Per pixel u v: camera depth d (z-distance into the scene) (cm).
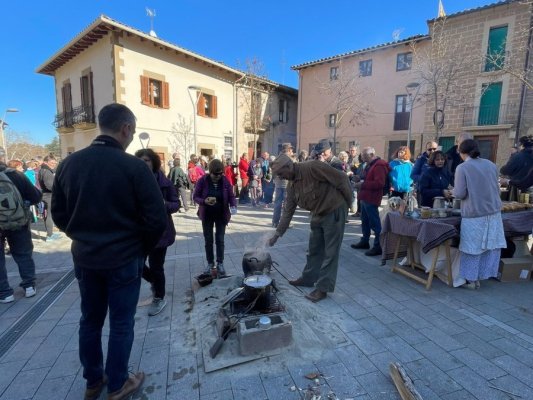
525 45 1378
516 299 344
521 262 392
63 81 1691
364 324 292
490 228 351
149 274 314
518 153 493
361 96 1975
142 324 298
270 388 214
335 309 322
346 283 390
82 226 182
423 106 1730
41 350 265
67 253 559
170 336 278
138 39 1345
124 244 187
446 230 336
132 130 197
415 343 262
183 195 978
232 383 219
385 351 251
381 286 380
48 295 378
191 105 1619
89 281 193
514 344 260
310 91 2222
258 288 263
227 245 573
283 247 557
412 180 589
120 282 190
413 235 377
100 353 209
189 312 319
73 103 1633
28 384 224
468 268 362
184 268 453
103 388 216
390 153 1905
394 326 289
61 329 299
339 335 272
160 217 192
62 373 236
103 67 1339
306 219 812
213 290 354
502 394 206
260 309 272
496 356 245
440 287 377
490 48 1480
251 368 233
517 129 1441
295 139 2516
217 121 1789
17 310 339
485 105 1532
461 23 1530
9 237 360
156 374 229
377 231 500
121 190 181
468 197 351
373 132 1958
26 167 912
